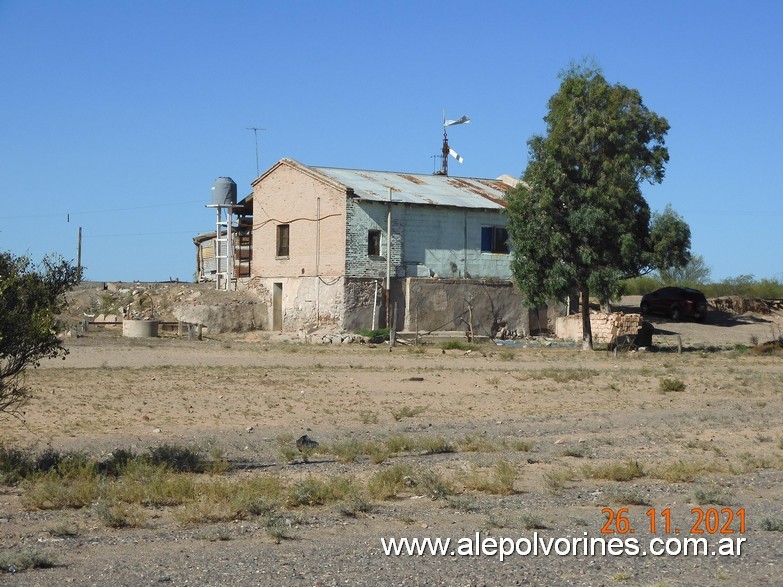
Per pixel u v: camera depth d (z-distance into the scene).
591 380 28.53
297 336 44.28
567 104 39.62
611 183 38.66
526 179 39.72
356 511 11.11
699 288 74.81
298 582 8.04
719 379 29.66
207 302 48.25
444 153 61.56
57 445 15.41
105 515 10.33
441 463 14.81
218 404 21.17
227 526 10.27
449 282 46.91
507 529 10.32
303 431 17.98
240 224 53.62
